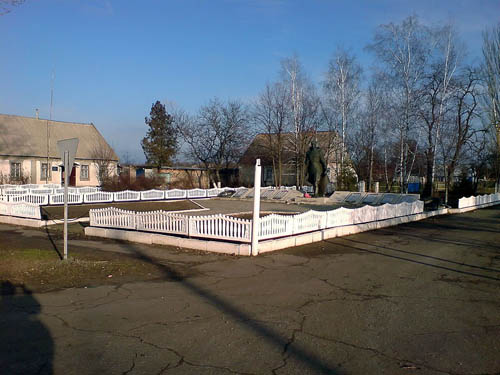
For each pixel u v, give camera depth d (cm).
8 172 4281
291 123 4141
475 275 867
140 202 2856
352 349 471
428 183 3372
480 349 475
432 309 627
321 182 3039
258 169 1006
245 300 660
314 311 609
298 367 423
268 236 1105
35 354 445
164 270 864
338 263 958
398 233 1509
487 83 3453
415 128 3291
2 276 769
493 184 4462
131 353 451
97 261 925
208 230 1137
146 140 5406
